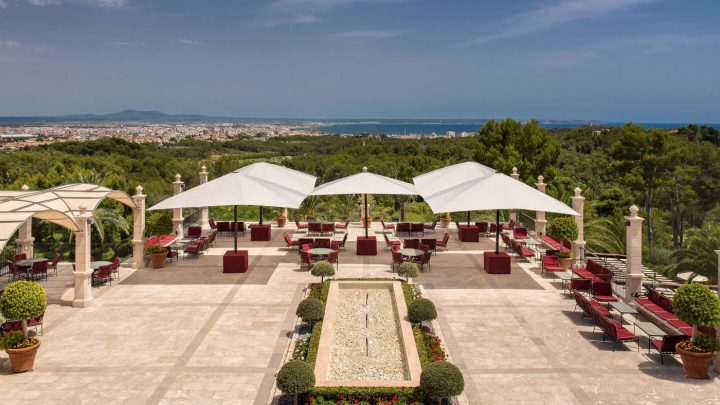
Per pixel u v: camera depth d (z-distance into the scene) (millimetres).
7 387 9570
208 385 9648
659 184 38656
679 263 19547
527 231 23750
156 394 9312
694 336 10047
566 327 12602
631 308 12445
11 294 10094
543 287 15945
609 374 10078
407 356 10203
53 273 17766
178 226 22859
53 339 11859
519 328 12531
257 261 19297
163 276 17234
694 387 9539
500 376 10000
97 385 9648
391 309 13820
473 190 17047
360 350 11211
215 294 15250
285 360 10711
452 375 8305
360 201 33281
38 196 14898
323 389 8828
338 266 18484
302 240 19516
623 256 21109
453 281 16594
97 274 15641
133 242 18344
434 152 58500
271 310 13828
